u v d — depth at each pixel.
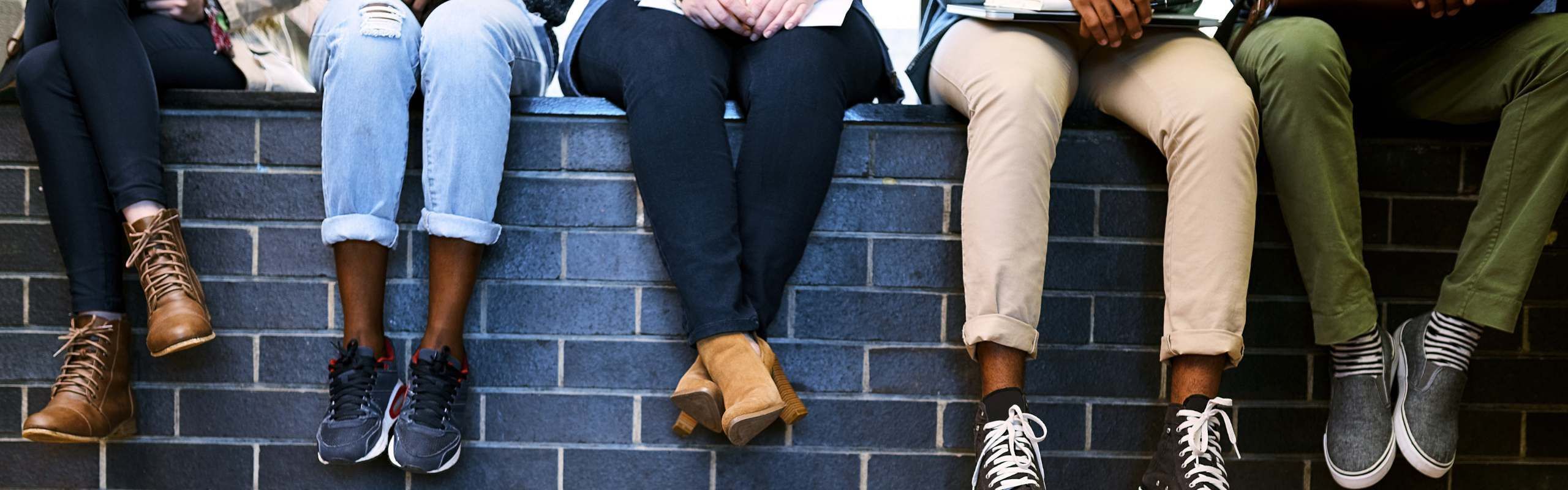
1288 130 1.61
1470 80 1.69
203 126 1.76
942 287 1.79
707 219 1.55
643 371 1.79
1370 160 1.81
